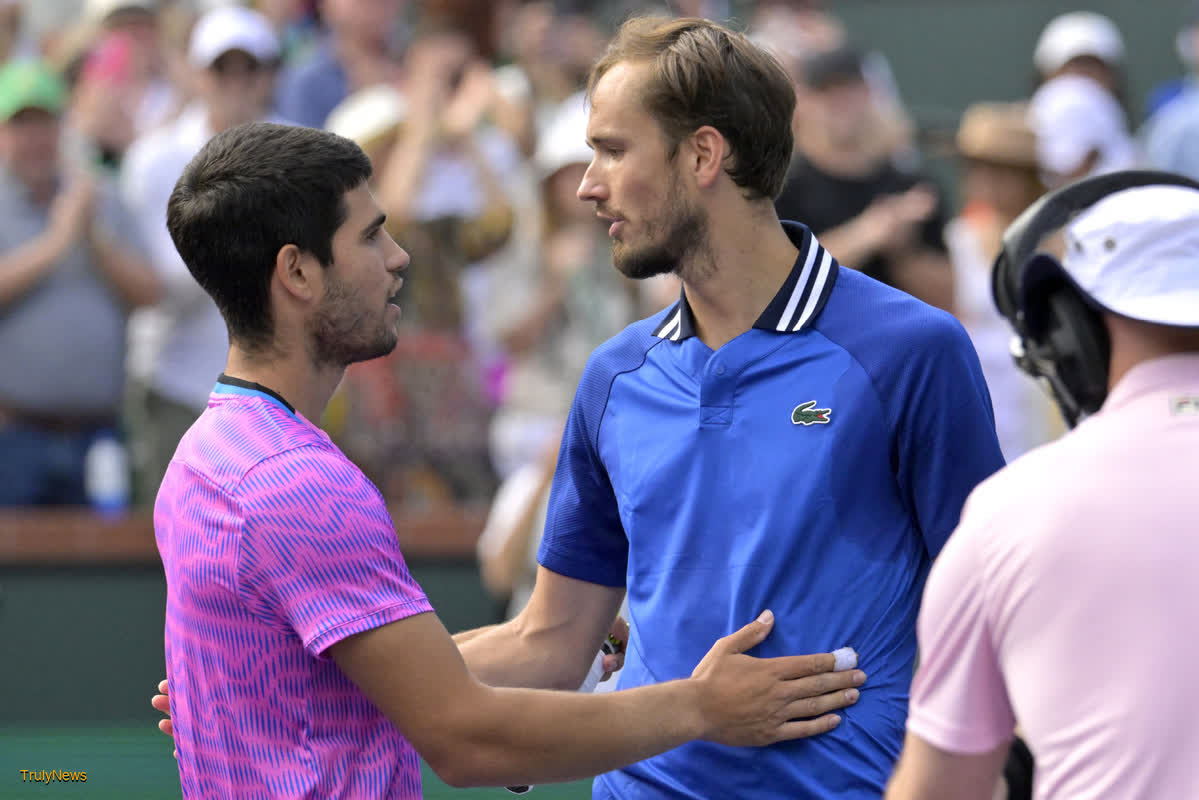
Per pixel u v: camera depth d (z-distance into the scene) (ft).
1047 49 74.95
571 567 26.71
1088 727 16.52
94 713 52.85
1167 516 16.53
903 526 23.35
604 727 21.61
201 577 21.17
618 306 58.80
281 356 22.18
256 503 20.62
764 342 23.63
